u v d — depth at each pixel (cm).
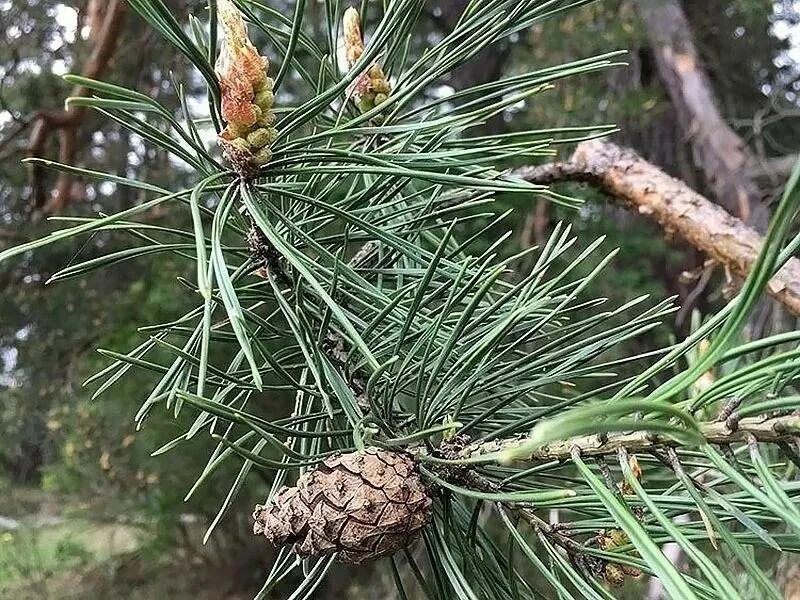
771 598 12
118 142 108
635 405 10
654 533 17
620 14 111
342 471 17
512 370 21
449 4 136
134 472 120
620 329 20
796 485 14
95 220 16
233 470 117
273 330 22
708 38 147
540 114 104
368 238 24
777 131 148
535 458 16
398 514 17
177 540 138
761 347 12
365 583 120
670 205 38
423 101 89
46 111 85
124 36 96
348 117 27
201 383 14
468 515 22
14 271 106
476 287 23
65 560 137
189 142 18
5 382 113
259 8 25
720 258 37
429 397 20
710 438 14
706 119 102
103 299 111
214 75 17
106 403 110
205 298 13
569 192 87
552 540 18
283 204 22
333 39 26
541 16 21
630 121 121
